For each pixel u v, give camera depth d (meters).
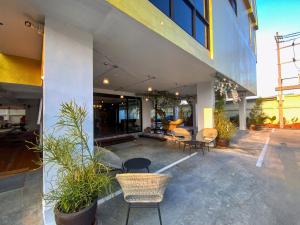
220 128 5.67
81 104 2.18
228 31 5.55
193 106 11.84
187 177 3.09
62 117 1.95
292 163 3.89
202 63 3.93
